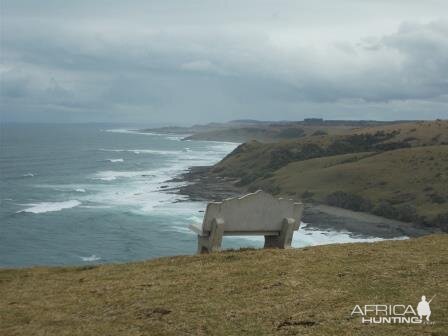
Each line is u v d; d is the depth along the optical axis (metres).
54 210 95.31
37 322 10.95
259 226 17.05
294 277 12.89
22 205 101.19
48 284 14.22
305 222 94.19
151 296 12.12
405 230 90.38
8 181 142.00
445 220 93.56
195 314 10.73
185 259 15.65
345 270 13.28
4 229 79.44
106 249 68.62
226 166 170.88
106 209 97.06
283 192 126.62
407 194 109.94
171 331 9.91
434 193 106.81
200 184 140.62
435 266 13.24
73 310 11.62
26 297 13.00
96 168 180.50
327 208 110.25
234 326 9.96
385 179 120.94
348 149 176.38
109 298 12.27
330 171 133.25
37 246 69.75
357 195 113.25
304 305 10.88
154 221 86.00
